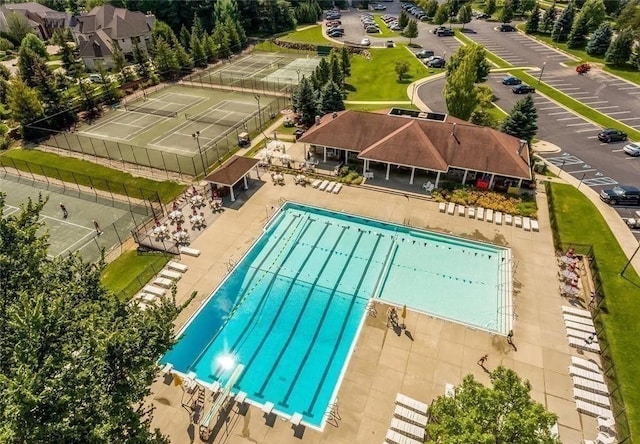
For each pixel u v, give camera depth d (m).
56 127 57.97
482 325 26.22
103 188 42.88
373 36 98.75
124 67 74.44
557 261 30.69
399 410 20.70
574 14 85.38
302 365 24.42
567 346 24.20
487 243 32.72
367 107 59.72
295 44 95.94
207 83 74.88
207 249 33.16
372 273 31.08
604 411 20.48
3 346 13.45
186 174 44.50
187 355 25.03
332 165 44.41
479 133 39.22
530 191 38.72
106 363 14.08
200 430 20.22
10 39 100.88
